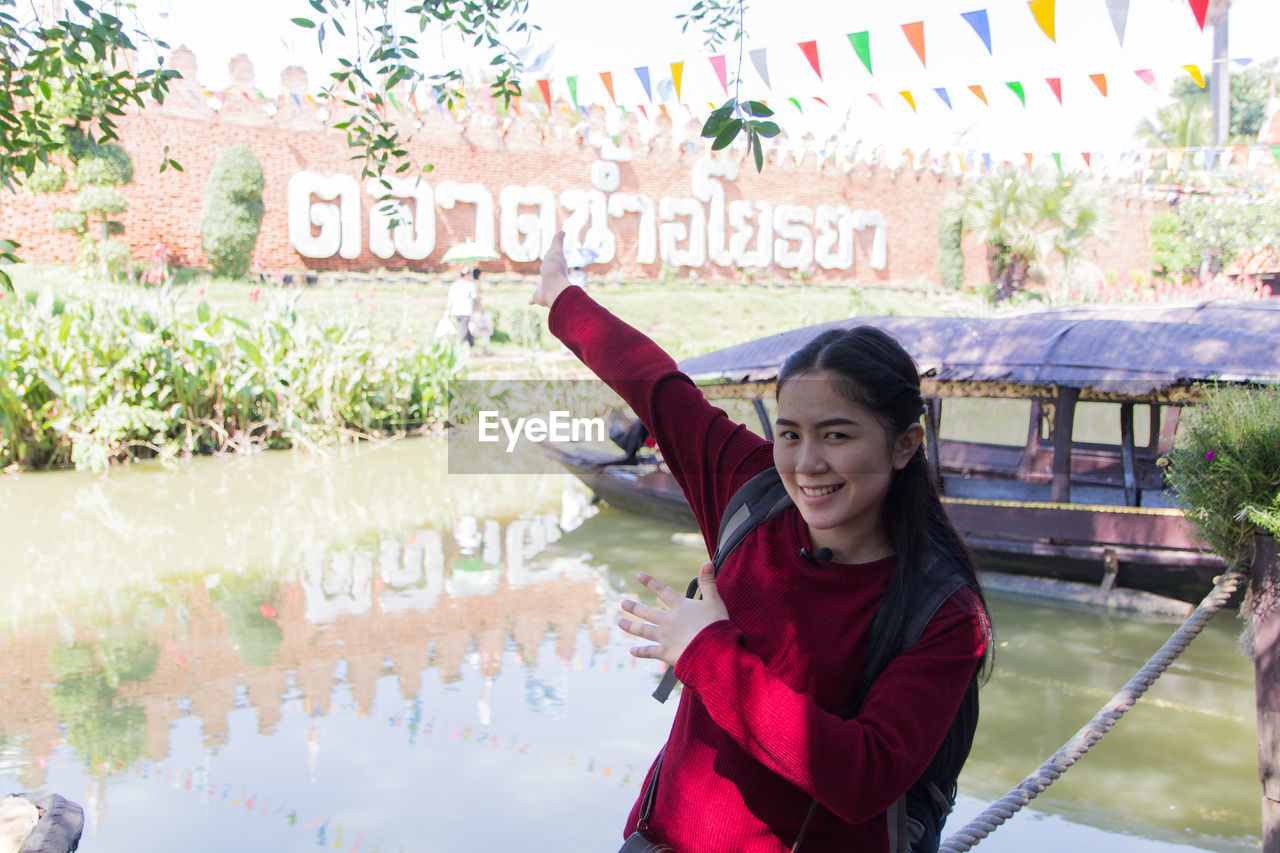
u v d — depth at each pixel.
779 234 26.56
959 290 28.58
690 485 1.75
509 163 22.91
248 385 11.29
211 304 16.91
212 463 10.75
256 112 20.00
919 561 1.39
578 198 23.73
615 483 8.27
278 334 11.71
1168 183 15.13
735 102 2.31
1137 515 6.05
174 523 8.05
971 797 3.68
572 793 3.63
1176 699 4.65
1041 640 5.46
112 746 4.04
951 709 1.35
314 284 20.05
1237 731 4.29
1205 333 6.24
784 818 1.43
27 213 17.27
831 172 27.09
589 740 4.10
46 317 10.30
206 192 19.45
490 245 22.66
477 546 7.44
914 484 1.42
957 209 27.44
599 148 23.91
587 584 6.46
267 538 7.61
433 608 5.93
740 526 1.55
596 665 4.97
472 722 4.28
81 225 17.34
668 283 24.36
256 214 19.78
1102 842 3.33
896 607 1.37
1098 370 6.16
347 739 4.10
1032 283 25.89
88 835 3.32
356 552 7.21
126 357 10.50
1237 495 2.95
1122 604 5.98
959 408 9.58
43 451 10.39
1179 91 26.95
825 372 1.36
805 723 1.25
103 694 4.60
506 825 3.40
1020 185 24.39
